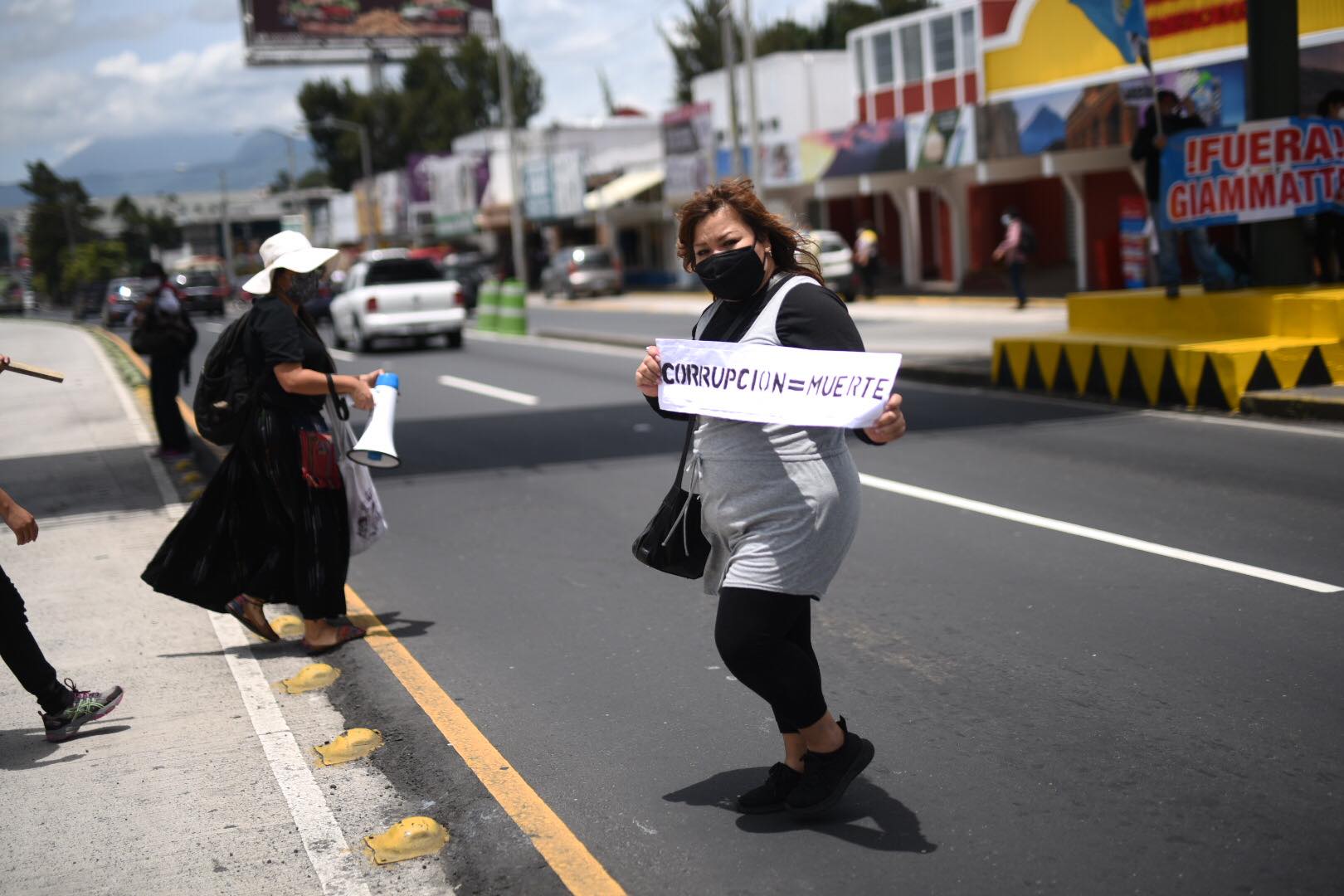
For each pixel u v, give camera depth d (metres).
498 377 19.11
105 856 3.94
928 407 13.05
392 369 21.36
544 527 8.66
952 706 4.92
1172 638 5.54
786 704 3.70
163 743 4.89
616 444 12.04
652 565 3.95
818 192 35.53
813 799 3.85
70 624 6.54
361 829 4.13
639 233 53.00
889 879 3.59
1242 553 6.80
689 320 30.12
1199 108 21.77
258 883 3.74
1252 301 11.64
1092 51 25.97
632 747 4.70
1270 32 12.16
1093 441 10.37
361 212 84.69
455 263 45.94
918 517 8.16
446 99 88.94
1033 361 13.48
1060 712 4.78
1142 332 12.97
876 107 38.19
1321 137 11.91
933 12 35.03
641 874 3.73
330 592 5.85
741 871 3.70
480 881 3.73
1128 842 3.72
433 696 5.38
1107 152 25.70
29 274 93.50
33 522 4.83
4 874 3.84
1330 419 10.19
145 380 19.61
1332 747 4.30
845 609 6.29
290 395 5.75
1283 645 5.35
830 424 3.44
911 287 34.56
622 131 66.56
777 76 44.34
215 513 5.85
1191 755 4.31
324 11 82.62
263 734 4.96
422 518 9.23
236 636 6.31
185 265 65.19
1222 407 11.15
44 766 4.70
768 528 3.62
